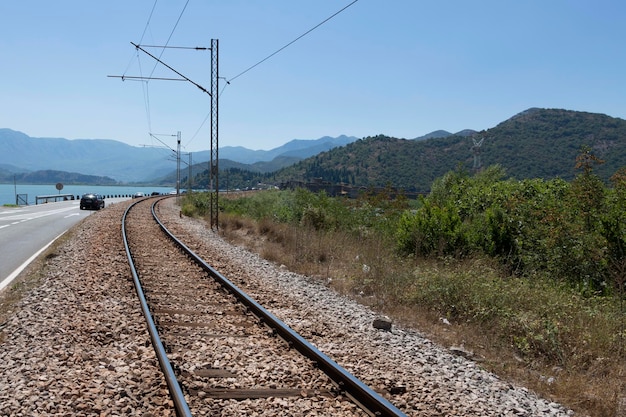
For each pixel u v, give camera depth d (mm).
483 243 14805
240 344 7051
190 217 38312
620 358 7324
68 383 5352
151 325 7410
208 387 5398
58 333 7266
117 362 6082
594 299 10023
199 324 8109
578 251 11883
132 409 4777
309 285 12594
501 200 15891
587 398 6051
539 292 10062
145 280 11695
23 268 13852
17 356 6242
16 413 4629
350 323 9039
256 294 10938
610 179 12586
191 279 12172
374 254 15188
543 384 6566
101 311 8664
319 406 5129
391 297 10945
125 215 33312
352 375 5617
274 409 4992
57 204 58062
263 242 21219
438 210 16016
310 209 23406
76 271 12516
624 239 11367
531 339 8000
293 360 6469
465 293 10062
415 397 5652
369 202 30531
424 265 13453
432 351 7660
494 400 5852
